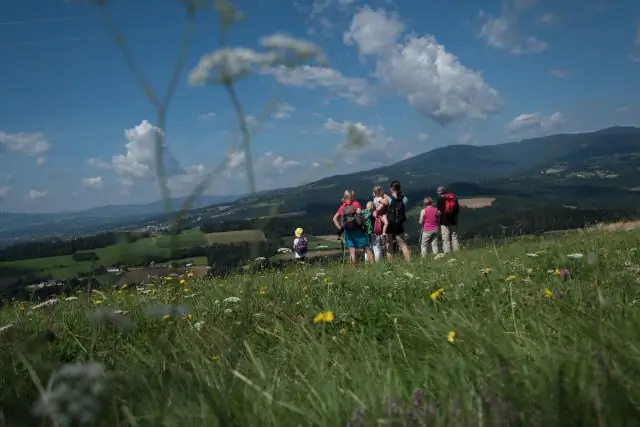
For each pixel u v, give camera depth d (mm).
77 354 3994
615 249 7867
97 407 2389
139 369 3107
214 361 3256
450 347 3201
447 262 8484
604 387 2094
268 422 2334
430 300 5199
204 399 2506
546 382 2336
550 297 4398
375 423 2100
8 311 7172
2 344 3891
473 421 1984
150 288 8289
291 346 3709
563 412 1984
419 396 2309
